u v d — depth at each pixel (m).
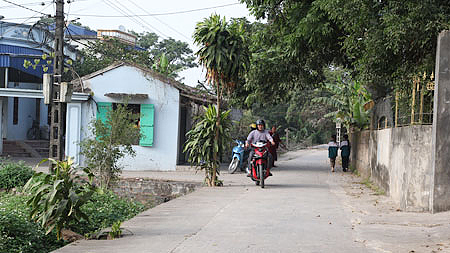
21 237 7.91
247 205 9.18
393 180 10.23
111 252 5.36
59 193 6.78
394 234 6.47
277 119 58.56
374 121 14.75
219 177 16.66
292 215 8.04
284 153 37.88
